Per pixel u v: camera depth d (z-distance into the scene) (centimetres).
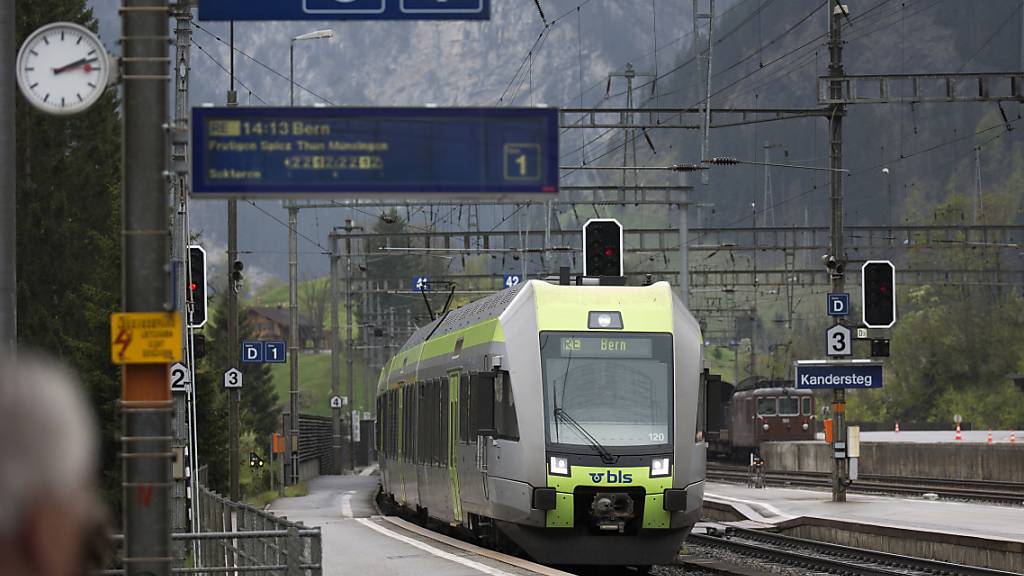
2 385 499
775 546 8588
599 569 7538
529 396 6600
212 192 3141
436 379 8494
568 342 6700
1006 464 14312
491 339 6875
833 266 10288
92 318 11894
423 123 3238
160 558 2766
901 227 16462
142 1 2811
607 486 6500
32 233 14462
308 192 3183
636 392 6669
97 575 524
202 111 3138
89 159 15338
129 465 2766
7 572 487
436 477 8425
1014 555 6938
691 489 6669
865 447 17300
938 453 15638
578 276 7344
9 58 4272
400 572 5647
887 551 8162
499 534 7131
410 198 3266
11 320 4231
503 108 3291
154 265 2784
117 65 3155
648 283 7456
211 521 6606
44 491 491
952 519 8744
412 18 3597
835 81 10244
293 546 3666
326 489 15775
